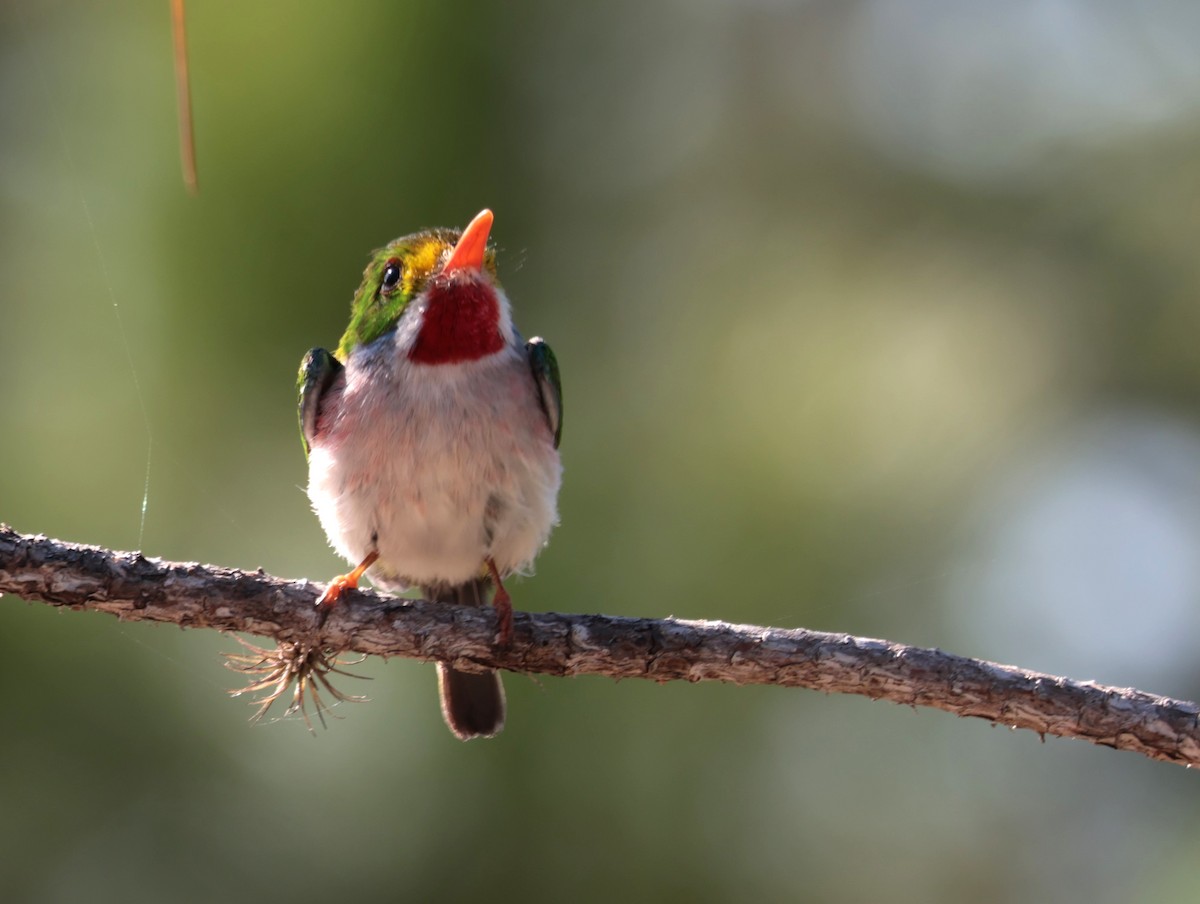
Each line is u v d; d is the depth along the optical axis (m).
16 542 6.65
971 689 6.61
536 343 8.53
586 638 7.01
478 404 7.89
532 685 8.93
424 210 9.28
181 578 6.88
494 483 7.95
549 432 8.41
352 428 8.00
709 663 6.89
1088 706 6.50
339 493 8.04
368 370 8.10
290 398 9.03
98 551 6.79
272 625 7.00
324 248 9.02
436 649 7.06
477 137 9.52
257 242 8.94
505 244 9.78
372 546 8.14
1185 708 6.44
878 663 6.71
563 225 10.20
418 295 8.01
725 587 9.20
